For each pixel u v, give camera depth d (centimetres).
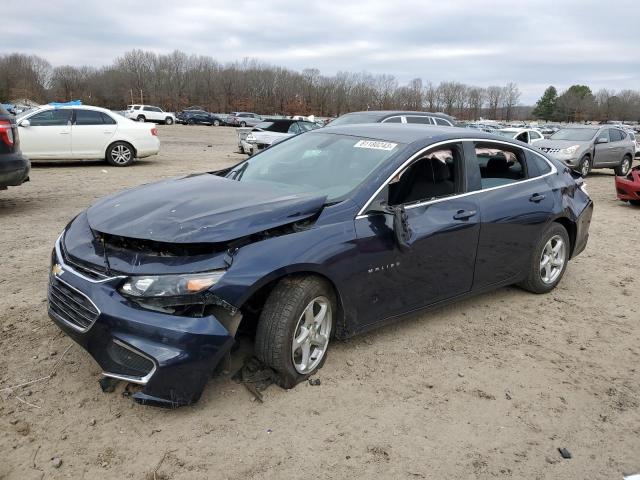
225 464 281
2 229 711
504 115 13225
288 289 337
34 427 301
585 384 383
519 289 564
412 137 441
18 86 11156
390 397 349
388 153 419
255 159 490
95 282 311
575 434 325
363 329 389
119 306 300
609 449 313
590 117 13288
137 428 305
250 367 359
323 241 348
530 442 315
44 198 948
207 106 10819
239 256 315
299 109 10388
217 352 306
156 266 303
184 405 310
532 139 2027
